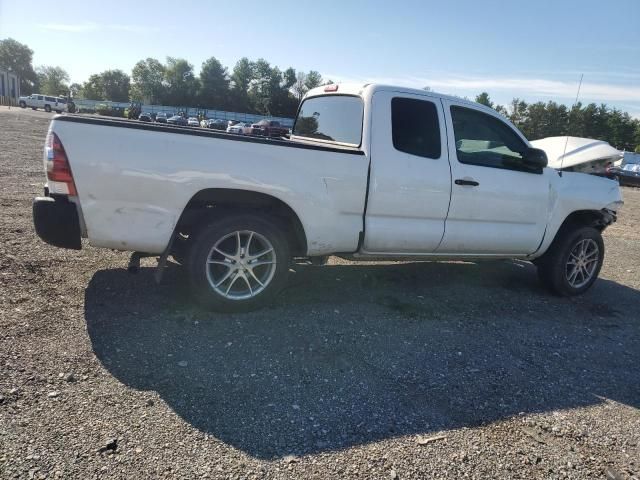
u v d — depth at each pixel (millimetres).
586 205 5480
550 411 3125
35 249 5203
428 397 3141
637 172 34438
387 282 5406
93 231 3578
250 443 2531
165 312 3977
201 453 2422
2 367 2938
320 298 4691
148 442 2457
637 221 13430
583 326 4730
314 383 3164
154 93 112188
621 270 7270
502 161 5008
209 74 111250
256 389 3029
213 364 3271
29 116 42875
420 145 4516
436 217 4641
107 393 2826
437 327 4273
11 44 129125
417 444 2652
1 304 3768
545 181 5211
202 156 3693
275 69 112688
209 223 3857
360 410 2914
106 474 2221
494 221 4965
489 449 2674
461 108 4801
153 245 3719
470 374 3500
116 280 4570
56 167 3451
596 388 3502
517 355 3908
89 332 3512
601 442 2848
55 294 4102
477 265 6617
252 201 3975
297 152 3975
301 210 4016
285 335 3797
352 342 3803
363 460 2482
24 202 7574
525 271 6578
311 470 2379
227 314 4066
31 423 2496
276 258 4090
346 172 4156
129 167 3547
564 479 2502
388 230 4418
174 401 2822
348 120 4641
